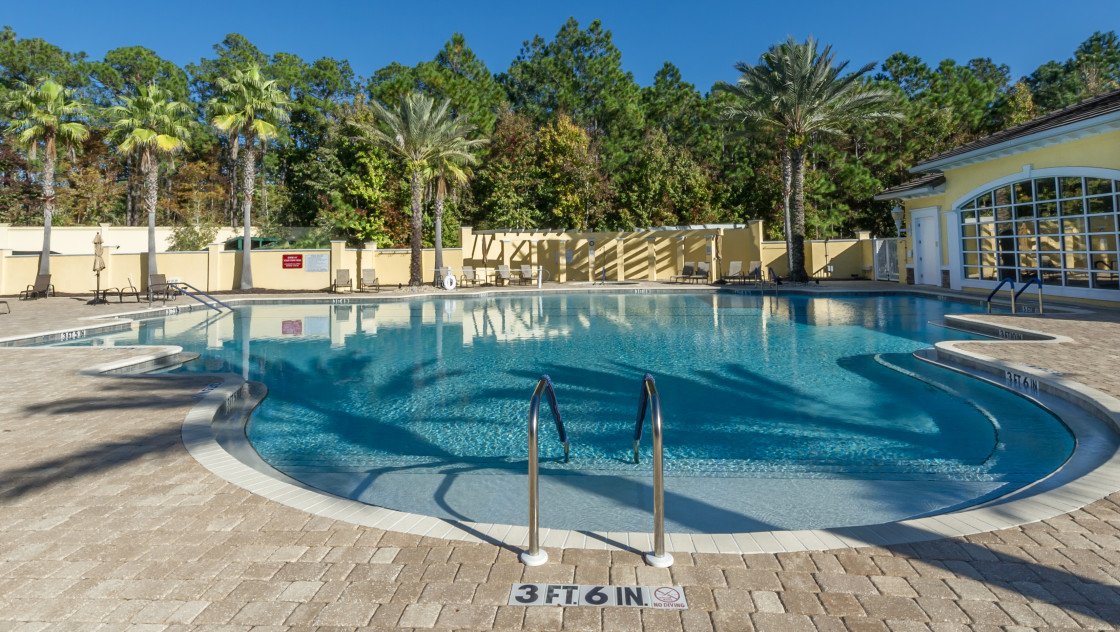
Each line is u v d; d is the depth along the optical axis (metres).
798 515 3.64
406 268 26.14
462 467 4.65
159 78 46.69
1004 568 2.57
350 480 4.36
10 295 23.00
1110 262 12.45
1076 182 13.30
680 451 4.94
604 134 41.50
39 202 36.78
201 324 14.12
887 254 22.78
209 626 2.20
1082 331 8.97
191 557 2.74
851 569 2.59
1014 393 6.12
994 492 3.94
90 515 3.23
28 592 2.44
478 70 42.22
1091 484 3.46
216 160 47.06
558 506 3.82
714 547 2.82
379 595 2.41
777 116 21.80
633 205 33.19
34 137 22.80
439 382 7.75
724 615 2.25
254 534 3.00
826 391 6.85
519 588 2.46
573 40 46.09
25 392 6.34
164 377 7.20
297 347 10.67
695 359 8.96
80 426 5.00
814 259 25.36
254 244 30.89
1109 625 2.15
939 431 5.27
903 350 9.22
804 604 2.32
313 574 2.58
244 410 6.18
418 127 22.55
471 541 2.92
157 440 4.61
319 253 24.33
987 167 16.02
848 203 35.09
